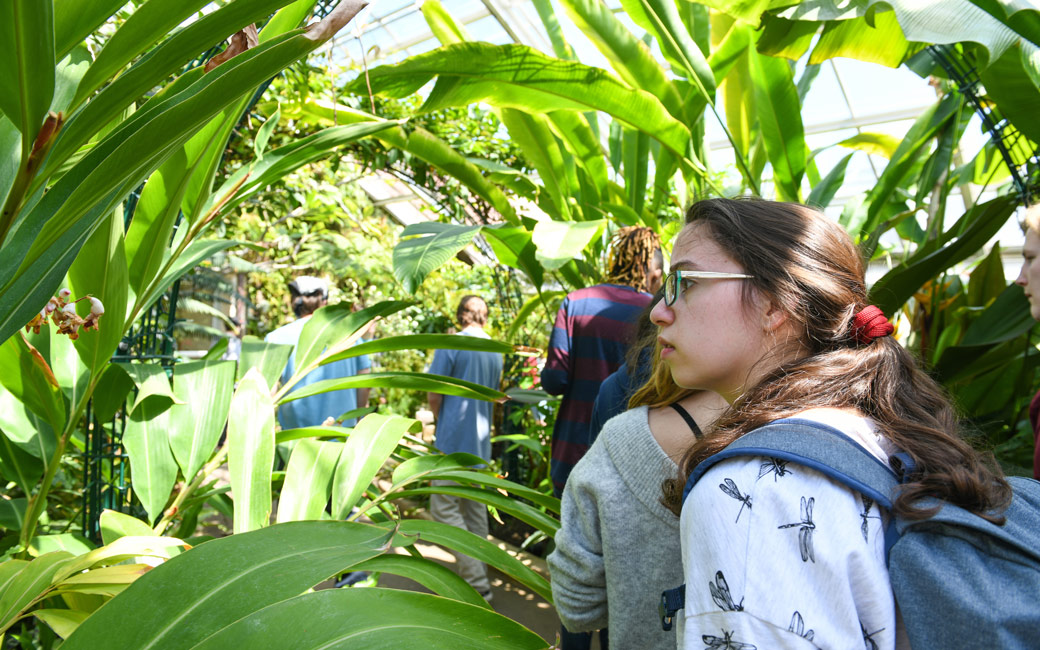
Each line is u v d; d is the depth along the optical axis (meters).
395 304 1.70
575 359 1.98
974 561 0.48
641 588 0.73
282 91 2.70
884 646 0.48
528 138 3.24
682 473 0.65
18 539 1.30
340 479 1.23
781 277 0.62
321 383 1.52
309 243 7.00
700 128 3.33
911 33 1.47
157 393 1.30
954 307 2.69
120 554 0.86
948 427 0.63
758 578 0.49
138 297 1.20
